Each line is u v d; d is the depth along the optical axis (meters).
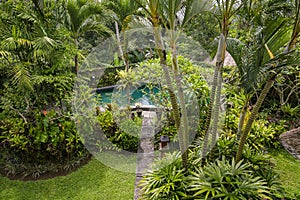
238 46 3.13
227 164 3.10
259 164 3.50
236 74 4.86
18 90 4.21
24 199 3.63
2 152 4.37
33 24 4.27
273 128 5.01
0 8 4.05
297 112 5.59
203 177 2.93
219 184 2.85
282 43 2.87
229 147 3.64
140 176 3.94
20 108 4.53
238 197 2.68
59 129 4.32
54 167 4.18
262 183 2.88
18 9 4.03
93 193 3.69
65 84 4.32
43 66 4.52
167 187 2.90
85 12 4.92
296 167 4.20
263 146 4.58
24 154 4.26
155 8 2.39
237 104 4.94
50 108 4.87
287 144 4.52
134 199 3.48
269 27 2.83
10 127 4.39
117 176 4.03
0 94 4.56
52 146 4.20
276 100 5.98
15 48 4.04
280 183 3.36
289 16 3.34
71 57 4.46
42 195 3.69
